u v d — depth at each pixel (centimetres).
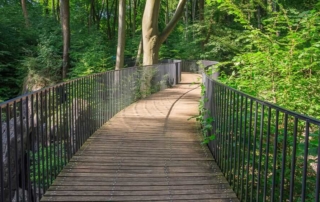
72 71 1730
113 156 443
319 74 393
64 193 330
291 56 397
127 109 810
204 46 2405
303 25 414
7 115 244
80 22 2528
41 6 2648
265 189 254
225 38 2136
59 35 1945
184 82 1619
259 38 447
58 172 382
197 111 791
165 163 420
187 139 535
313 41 402
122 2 1512
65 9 1789
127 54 2597
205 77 614
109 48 2375
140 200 317
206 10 2288
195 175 382
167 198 322
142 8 3409
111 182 359
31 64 1669
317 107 357
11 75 1744
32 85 1620
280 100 387
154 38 1340
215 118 443
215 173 389
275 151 234
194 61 2356
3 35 1712
